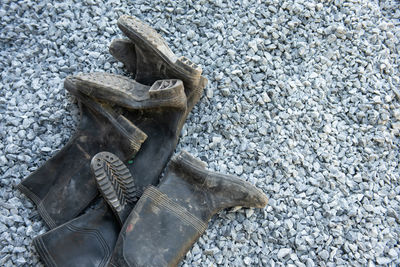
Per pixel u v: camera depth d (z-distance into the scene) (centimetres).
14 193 174
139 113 179
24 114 183
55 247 162
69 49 193
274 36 195
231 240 172
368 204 180
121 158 172
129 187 169
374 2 210
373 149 188
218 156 182
